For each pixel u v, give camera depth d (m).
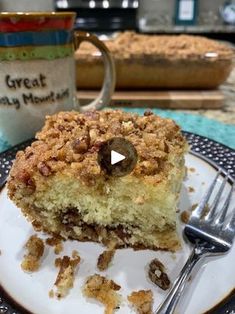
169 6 0.64
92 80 0.26
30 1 0.64
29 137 0.17
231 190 0.13
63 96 0.17
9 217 0.13
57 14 0.15
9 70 0.15
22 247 0.12
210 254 0.11
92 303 0.10
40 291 0.10
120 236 0.12
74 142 0.12
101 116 0.14
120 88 0.27
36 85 0.16
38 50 0.15
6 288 0.10
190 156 0.16
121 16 0.61
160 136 0.13
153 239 0.12
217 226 0.12
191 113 0.23
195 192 0.14
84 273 0.11
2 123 0.17
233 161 0.15
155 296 0.10
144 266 0.11
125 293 0.10
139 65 0.26
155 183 0.11
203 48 0.27
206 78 0.26
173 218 0.11
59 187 0.12
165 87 0.27
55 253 0.12
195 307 0.09
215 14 0.65
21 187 0.12
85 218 0.12
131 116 0.14
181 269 0.11
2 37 0.15
